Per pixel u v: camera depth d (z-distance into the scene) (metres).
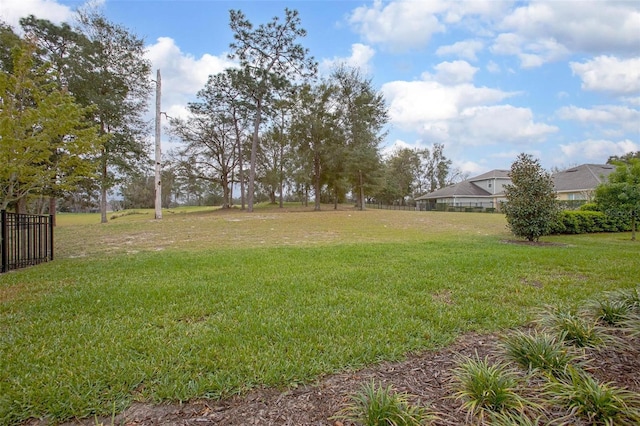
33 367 2.47
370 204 55.03
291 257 7.46
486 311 3.73
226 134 30.86
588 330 2.80
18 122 6.39
